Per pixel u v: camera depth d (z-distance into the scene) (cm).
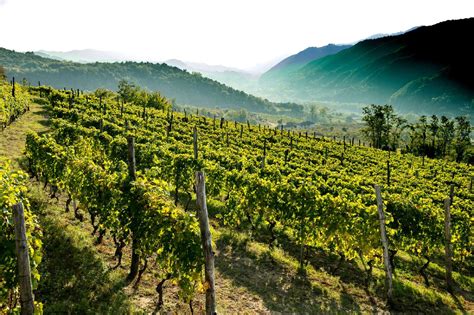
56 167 1288
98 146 2080
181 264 797
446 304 1134
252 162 2467
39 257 595
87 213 1334
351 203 1230
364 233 1179
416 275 1371
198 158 1811
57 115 3069
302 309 956
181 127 4047
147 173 1358
